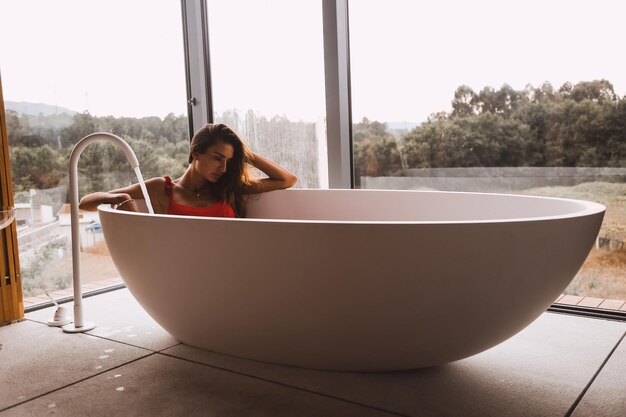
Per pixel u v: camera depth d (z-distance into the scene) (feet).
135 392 5.42
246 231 5.16
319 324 5.16
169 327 6.34
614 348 6.31
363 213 8.07
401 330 5.00
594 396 5.14
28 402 5.29
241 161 7.94
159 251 5.74
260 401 5.15
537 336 6.72
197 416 4.93
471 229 4.62
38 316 8.08
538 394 5.18
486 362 5.93
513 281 4.78
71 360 6.29
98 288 9.62
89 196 7.25
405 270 4.74
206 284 5.54
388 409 4.93
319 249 4.90
